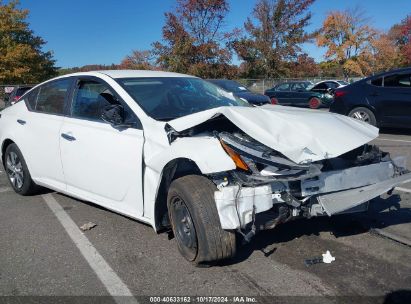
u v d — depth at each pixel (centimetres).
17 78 3397
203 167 305
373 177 350
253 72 3819
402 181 345
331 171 329
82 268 348
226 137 321
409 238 377
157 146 352
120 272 339
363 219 425
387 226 407
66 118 461
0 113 605
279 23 3719
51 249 386
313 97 2022
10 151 551
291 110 412
